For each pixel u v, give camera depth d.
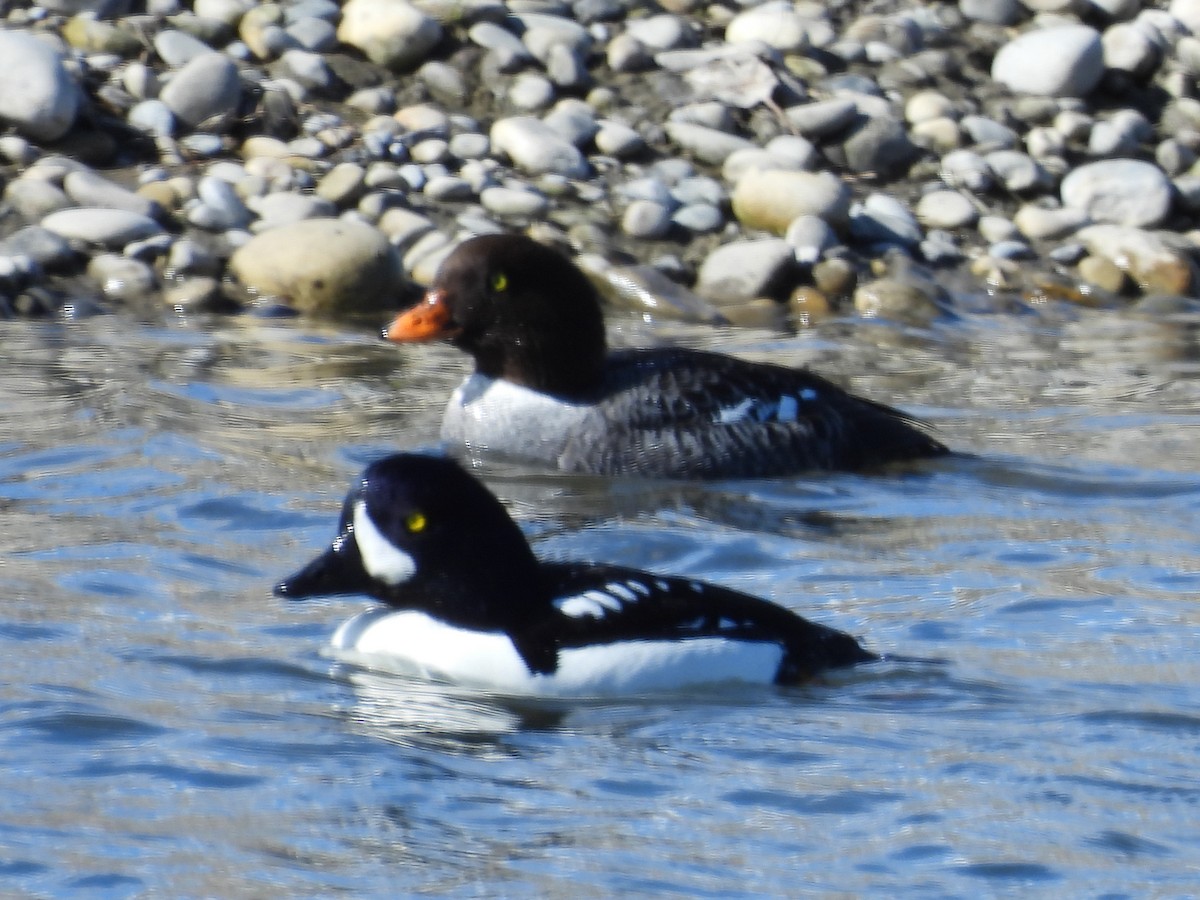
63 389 14.12
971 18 22.56
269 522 11.43
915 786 7.84
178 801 7.63
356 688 8.84
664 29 21.22
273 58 20.05
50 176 17.73
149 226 17.36
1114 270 18.89
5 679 8.80
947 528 11.83
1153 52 21.78
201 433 13.24
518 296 13.36
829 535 11.67
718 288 18.05
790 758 8.10
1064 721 8.53
